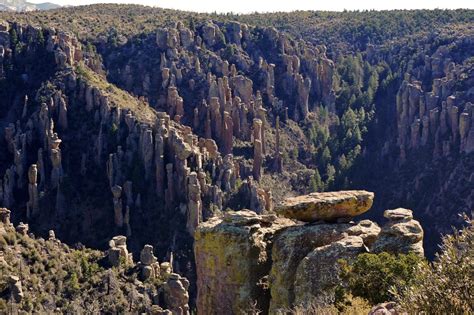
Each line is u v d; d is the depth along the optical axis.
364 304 24.11
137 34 161.50
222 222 35.47
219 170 113.75
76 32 159.62
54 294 60.81
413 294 15.73
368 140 156.38
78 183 105.75
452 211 120.00
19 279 58.44
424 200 128.50
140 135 109.69
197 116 140.88
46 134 109.06
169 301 64.00
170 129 109.62
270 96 162.25
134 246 96.88
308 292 29.50
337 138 154.25
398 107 150.88
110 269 65.88
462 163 127.50
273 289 32.09
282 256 32.53
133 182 105.06
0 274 58.00
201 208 98.81
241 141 142.00
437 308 15.05
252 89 158.75
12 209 100.75
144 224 100.62
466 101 139.12
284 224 36.25
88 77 126.38
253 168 132.38
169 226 98.75
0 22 135.88
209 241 34.78
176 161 103.75
